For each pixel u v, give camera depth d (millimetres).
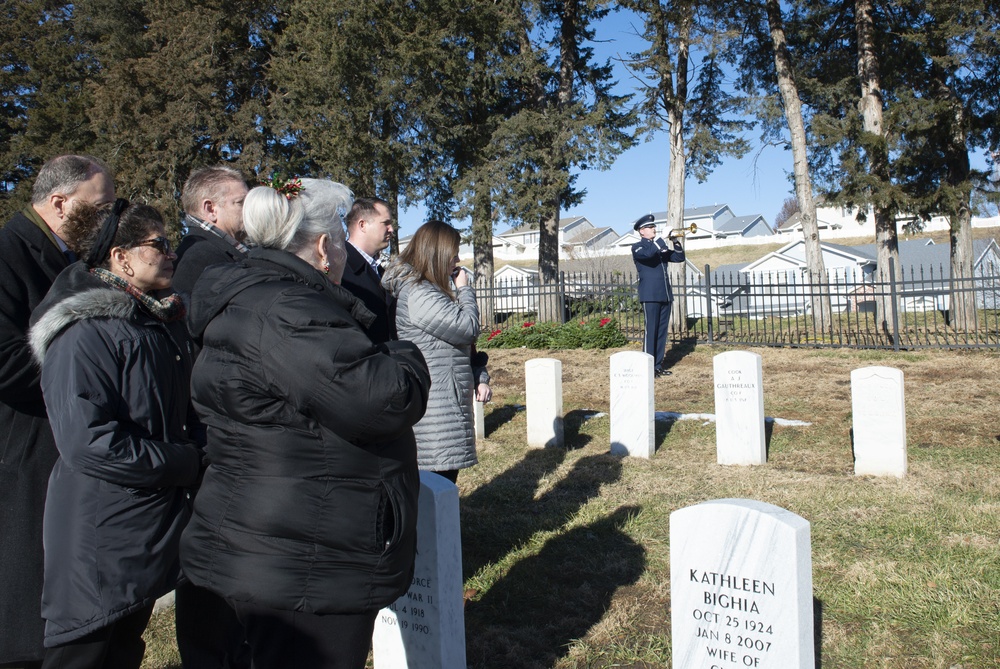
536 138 20078
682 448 8039
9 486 2820
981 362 11891
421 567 3258
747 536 3002
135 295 2770
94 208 2873
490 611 4316
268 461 2137
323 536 2131
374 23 20281
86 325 2559
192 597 3104
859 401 6641
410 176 21891
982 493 5891
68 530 2537
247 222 2400
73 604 2508
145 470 2523
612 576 4707
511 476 7086
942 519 5324
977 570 4441
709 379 11562
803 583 2922
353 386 2029
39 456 2879
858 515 5512
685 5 17125
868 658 3639
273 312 2121
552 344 15859
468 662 3744
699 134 18312
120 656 2758
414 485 2348
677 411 9555
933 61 15742
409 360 2248
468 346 4223
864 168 16250
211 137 23375
